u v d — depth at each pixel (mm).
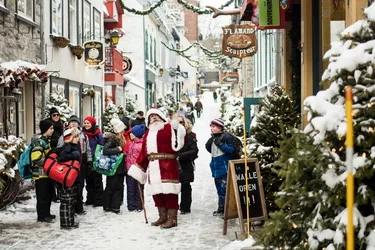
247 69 29094
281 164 4184
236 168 8195
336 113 3969
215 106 65250
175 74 60500
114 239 8383
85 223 9680
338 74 4016
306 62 9883
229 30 14461
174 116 9727
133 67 40219
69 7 18984
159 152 9227
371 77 3941
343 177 3838
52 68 16812
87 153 10586
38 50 15508
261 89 21500
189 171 10430
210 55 30734
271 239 4254
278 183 8492
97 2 24203
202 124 45531
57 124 10422
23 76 11844
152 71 44875
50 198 9820
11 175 8711
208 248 7715
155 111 9406
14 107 13617
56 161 9016
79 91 20484
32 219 10000
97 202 11469
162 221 9414
